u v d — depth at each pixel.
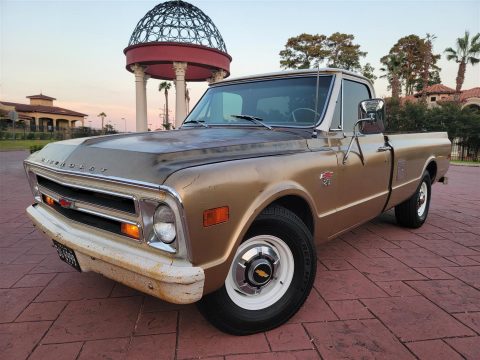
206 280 2.08
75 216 2.52
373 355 2.36
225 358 2.32
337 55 43.28
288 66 44.59
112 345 2.45
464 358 2.34
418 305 2.99
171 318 2.78
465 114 28.33
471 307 2.97
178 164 2.10
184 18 20.86
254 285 2.52
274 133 3.06
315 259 2.76
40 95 75.56
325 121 3.21
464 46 36.81
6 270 3.68
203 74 23.08
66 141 3.01
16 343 2.48
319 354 2.36
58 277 3.51
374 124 3.33
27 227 5.25
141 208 2.06
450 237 4.84
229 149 2.46
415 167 4.71
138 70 20.73
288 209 2.81
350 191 3.37
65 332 2.60
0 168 13.34
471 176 13.07
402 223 5.21
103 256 2.18
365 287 3.31
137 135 2.94
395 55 41.72
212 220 2.04
